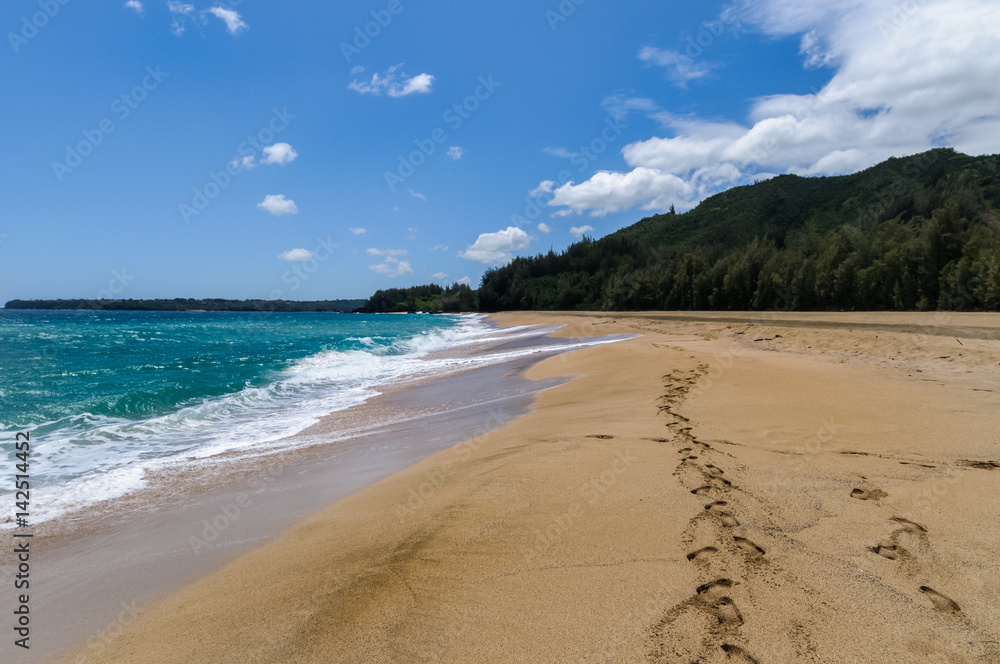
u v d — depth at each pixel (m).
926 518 3.43
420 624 2.62
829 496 3.87
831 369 9.71
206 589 3.38
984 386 7.59
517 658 2.33
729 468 4.57
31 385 12.07
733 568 2.93
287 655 2.49
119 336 29.02
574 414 7.68
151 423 9.00
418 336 29.11
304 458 7.00
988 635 2.30
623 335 23.89
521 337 28.31
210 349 22.31
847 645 2.28
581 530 3.51
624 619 2.54
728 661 2.21
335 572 3.25
